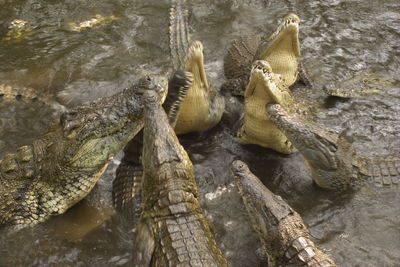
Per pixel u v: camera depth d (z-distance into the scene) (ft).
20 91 29.73
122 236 20.51
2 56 33.83
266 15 38.01
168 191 17.85
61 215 21.57
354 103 28.43
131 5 39.32
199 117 25.30
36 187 20.89
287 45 28.04
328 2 39.40
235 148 25.66
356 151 24.58
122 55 33.71
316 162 21.97
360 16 37.40
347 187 22.61
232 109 28.55
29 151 21.66
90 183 21.20
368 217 20.95
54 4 39.65
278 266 18.06
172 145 18.47
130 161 22.84
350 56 32.99
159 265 16.49
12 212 20.88
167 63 32.63
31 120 27.81
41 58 33.53
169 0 39.68
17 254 19.84
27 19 37.96
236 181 19.79
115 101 19.99
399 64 31.99
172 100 21.43
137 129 20.47
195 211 18.13
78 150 19.80
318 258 17.19
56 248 20.04
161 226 17.42
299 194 22.57
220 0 39.65
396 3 38.91
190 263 15.78
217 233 20.40
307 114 25.94
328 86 28.71
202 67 23.70
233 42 33.88
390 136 25.71
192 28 36.47
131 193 21.79
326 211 21.43
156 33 35.83
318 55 33.19
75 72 32.04
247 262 19.19
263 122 23.82
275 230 18.07
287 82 29.73
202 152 25.29
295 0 39.75
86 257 19.66
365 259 18.99
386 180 22.75
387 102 28.27
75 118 20.36
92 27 36.76
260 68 22.07
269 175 23.73
